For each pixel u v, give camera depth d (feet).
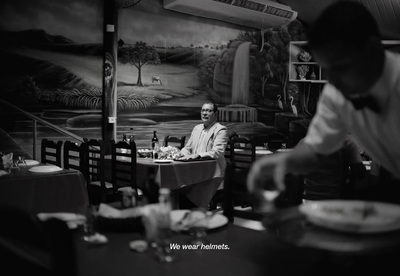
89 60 16.48
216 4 18.40
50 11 15.46
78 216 4.54
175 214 4.74
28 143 15.30
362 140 4.17
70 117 16.16
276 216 3.93
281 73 23.35
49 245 2.93
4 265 2.77
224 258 3.45
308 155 4.13
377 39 3.00
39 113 15.47
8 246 2.80
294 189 5.25
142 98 18.11
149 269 3.23
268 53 22.81
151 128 18.42
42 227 2.96
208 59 20.39
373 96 3.52
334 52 2.94
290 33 23.45
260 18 20.57
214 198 15.47
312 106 24.56
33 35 15.15
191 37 19.69
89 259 3.45
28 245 2.97
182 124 19.45
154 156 14.11
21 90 15.03
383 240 3.14
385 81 3.34
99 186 12.77
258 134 22.57
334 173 9.36
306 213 3.80
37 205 9.52
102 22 16.71
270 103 23.00
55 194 9.84
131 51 17.67
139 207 4.48
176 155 13.48
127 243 3.88
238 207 15.90
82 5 16.17
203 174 13.50
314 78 23.59
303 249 3.50
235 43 21.47
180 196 14.49
